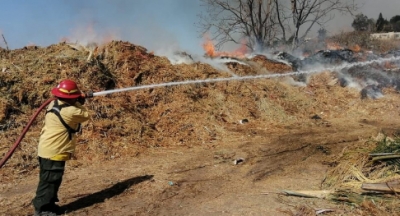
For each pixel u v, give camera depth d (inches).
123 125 324.8
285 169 261.4
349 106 475.5
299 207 195.5
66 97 185.5
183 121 361.1
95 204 203.5
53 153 181.6
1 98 308.5
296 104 459.5
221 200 209.3
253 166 268.8
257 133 363.3
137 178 242.2
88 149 286.8
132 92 378.3
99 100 338.3
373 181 209.2
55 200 190.4
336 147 311.6
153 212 194.9
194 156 292.7
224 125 376.8
